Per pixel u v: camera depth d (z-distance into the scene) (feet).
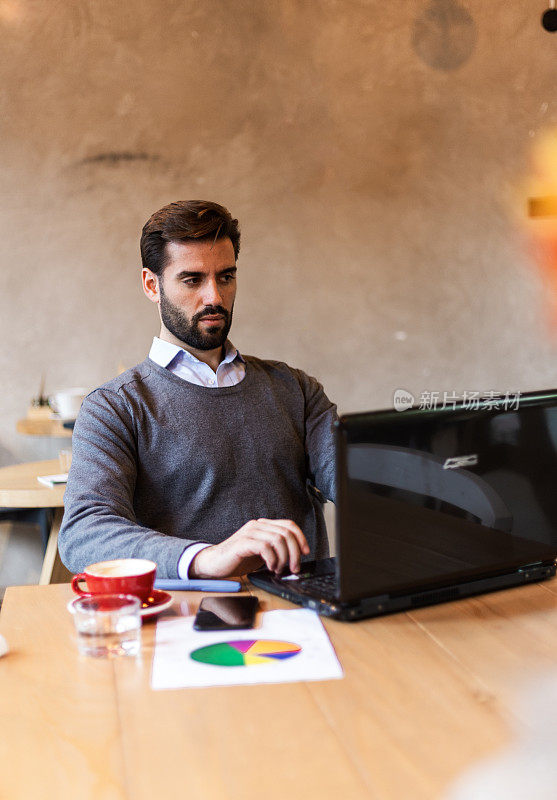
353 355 13.53
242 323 13.12
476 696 2.91
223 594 4.07
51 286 12.42
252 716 2.79
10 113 12.08
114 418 5.26
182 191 12.75
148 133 12.57
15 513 9.23
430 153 13.55
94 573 3.89
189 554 4.18
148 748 2.61
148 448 5.37
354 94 13.24
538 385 14.19
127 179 12.55
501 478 3.92
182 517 5.40
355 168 13.32
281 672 3.13
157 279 5.59
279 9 12.90
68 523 4.67
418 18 13.35
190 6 12.58
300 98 13.06
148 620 3.73
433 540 3.79
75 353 12.57
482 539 3.93
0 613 3.94
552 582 4.20
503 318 13.98
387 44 13.29
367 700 2.89
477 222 13.78
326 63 13.12
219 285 5.55
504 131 13.76
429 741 2.59
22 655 3.41
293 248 13.20
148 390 5.50
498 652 3.30
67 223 12.40
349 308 13.46
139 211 12.62
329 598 3.76
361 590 3.63
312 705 2.86
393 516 3.67
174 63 12.59
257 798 2.31
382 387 13.64
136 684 3.08
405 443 3.65
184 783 2.40
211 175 12.84
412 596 3.79
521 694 2.92
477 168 13.73
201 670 3.17
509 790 2.31
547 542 4.13
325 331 13.42
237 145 12.89
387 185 13.44
